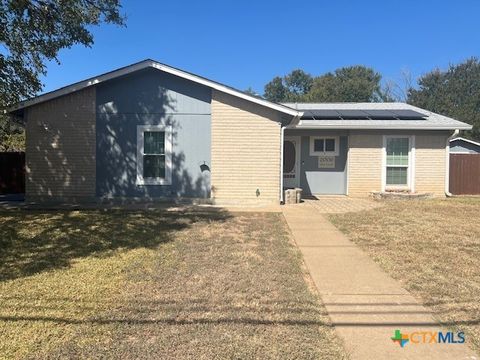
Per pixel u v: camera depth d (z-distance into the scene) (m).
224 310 4.72
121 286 5.50
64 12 11.26
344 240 8.44
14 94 11.35
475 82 50.06
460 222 10.52
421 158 16.47
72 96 13.38
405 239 8.53
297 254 7.29
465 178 19.25
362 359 3.66
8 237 8.42
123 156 13.47
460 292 5.35
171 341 3.96
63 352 3.73
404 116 17.27
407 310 4.76
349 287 5.56
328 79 58.75
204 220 10.57
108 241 8.16
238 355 3.72
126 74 13.02
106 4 12.02
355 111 18.81
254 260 6.85
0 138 20.11
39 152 13.45
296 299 5.09
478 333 4.17
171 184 13.47
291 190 14.10
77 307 4.76
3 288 5.39
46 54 11.58
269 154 13.42
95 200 13.43
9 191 17.92
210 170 13.45
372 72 58.88
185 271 6.20
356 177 16.61
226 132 13.41
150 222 10.19
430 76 49.69
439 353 3.77
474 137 42.91
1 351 3.73
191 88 13.41
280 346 3.89
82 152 13.43
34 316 4.50
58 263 6.59
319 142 17.28
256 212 11.97
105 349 3.80
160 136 13.49
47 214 11.15
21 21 10.72
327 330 4.25
